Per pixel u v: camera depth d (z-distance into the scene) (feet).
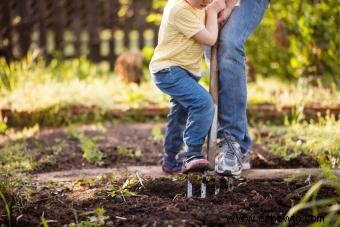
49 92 27.32
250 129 23.40
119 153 20.84
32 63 32.14
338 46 28.07
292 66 29.71
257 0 16.03
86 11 35.70
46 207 14.85
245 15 15.84
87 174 17.76
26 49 35.50
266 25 30.55
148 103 27.02
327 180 15.42
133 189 16.02
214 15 15.21
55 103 25.96
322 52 28.19
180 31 15.11
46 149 21.36
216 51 15.72
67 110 26.07
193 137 15.33
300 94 26.07
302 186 15.85
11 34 35.17
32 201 15.17
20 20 35.24
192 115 15.28
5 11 35.01
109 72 35.06
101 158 20.44
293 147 20.12
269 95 27.09
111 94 28.32
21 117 25.31
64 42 35.88
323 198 14.92
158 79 15.61
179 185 16.15
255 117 25.26
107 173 17.31
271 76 31.50
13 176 16.96
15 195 15.43
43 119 25.55
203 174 15.21
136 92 27.86
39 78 30.04
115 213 14.26
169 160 17.16
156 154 20.86
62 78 32.19
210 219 13.60
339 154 18.48
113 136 23.49
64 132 24.06
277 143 21.03
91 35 35.88
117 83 30.25
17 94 26.86
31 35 35.50
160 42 15.66
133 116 26.37
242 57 15.85
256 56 31.48
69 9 35.60
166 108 26.32
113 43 36.01
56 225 13.73
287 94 26.07
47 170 19.33
